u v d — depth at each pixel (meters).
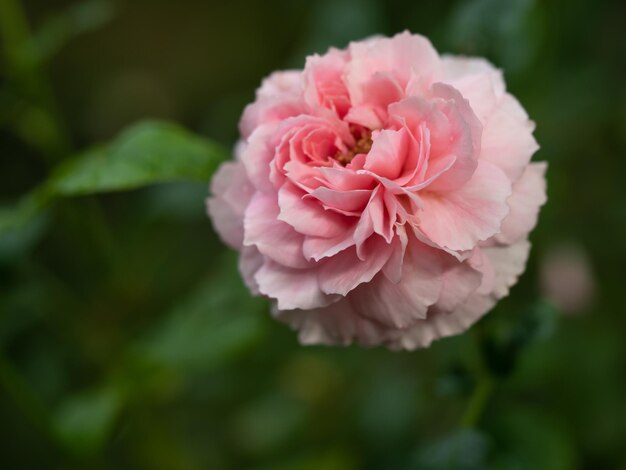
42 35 0.42
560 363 0.44
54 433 0.39
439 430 0.46
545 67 0.40
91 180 0.33
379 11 0.42
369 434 0.46
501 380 0.33
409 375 0.48
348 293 0.28
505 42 0.34
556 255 0.46
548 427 0.35
